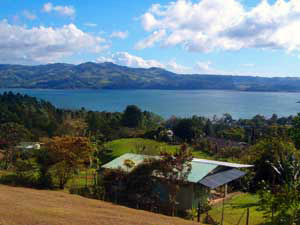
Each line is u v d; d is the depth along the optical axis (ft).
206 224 51.49
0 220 35.68
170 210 63.05
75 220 39.65
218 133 249.14
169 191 65.57
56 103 626.64
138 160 80.18
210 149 163.43
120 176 68.85
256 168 90.58
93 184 80.43
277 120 321.52
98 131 242.58
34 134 237.25
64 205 50.01
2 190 59.16
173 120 299.38
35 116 278.05
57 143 77.10
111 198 68.08
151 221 45.37
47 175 75.87
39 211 42.14
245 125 307.37
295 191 45.68
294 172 68.03
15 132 139.23
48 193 63.00
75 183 83.05
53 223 37.06
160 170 63.26
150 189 65.46
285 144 87.04
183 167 63.21
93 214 44.98
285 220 44.47
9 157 116.16
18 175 75.77
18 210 41.34
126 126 297.53
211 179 69.72
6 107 270.67
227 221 57.52
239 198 77.82
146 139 203.00
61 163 76.74
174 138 211.00
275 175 85.30
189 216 61.57
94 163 119.24
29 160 82.74
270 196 46.37
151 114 364.79
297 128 98.37
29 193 59.06
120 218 44.27
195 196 66.85
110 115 325.21
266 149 90.33
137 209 58.18
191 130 223.92
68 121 243.19
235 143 183.83
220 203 72.79
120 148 161.07
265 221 51.88
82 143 78.64
